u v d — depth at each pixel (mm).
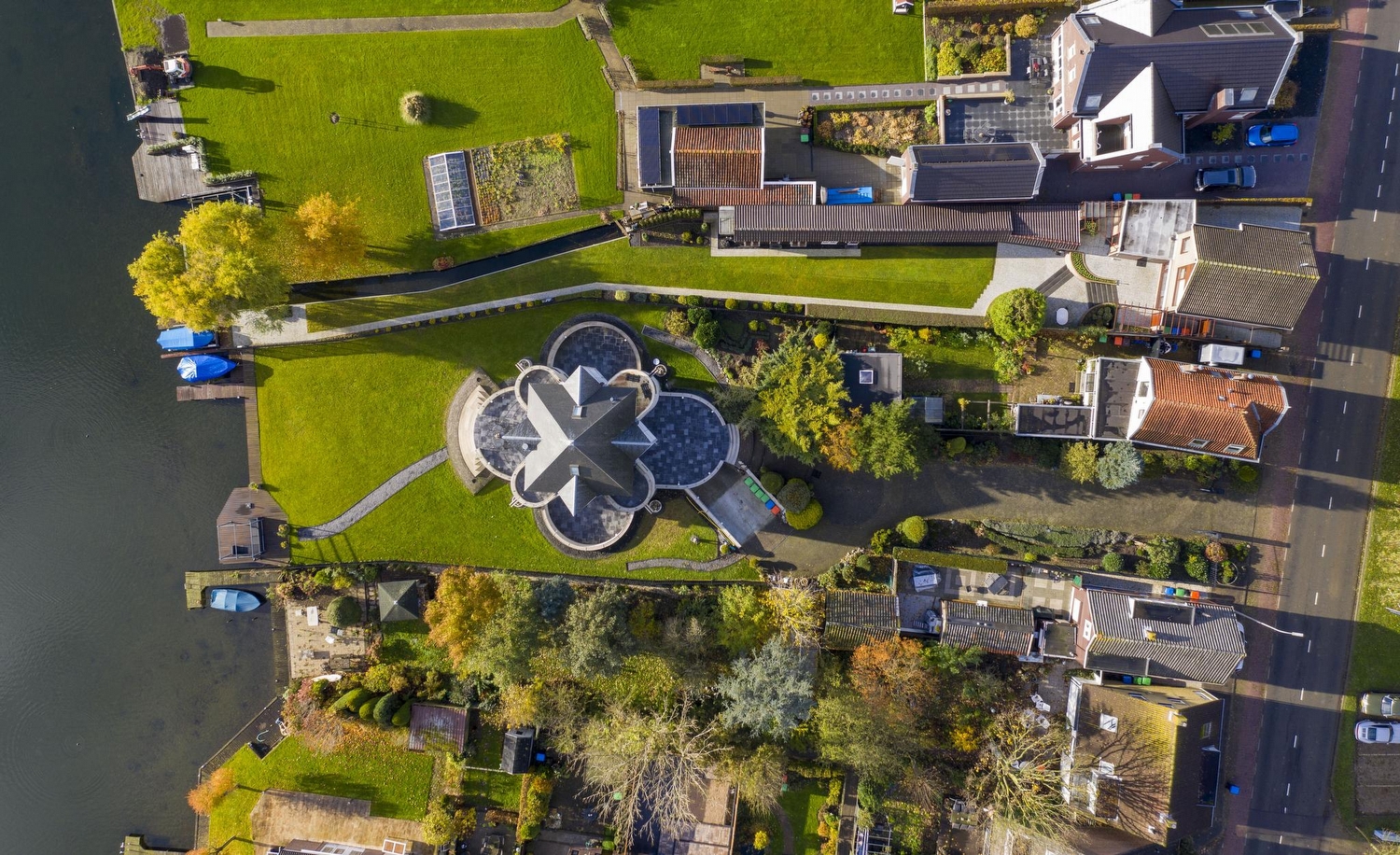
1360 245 59500
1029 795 55844
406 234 63312
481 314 63062
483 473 63125
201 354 64062
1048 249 60594
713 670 61438
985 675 59562
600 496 59125
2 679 65938
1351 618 60094
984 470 61750
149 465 65312
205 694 65562
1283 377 60406
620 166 62438
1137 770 56406
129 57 63625
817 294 61781
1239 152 59562
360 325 63719
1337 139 59188
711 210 61750
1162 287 59750
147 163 64188
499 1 62625
